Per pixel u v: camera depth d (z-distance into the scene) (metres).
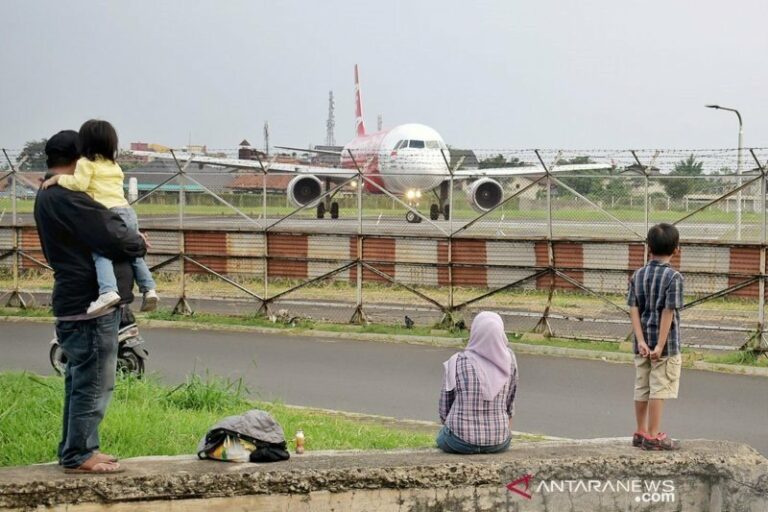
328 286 25.83
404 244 21.78
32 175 28.83
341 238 22.47
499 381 8.05
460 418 8.02
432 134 44.38
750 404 14.38
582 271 20.12
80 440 7.21
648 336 8.48
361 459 7.85
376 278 22.12
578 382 16.09
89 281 7.05
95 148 7.20
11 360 17.34
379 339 20.69
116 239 7.01
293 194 43.41
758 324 18.31
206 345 19.62
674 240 8.51
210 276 25.66
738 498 8.00
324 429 11.66
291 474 7.41
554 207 35.78
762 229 18.45
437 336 20.55
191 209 55.28
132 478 7.15
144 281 7.45
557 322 21.75
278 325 22.09
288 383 15.68
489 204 39.84
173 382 15.41
